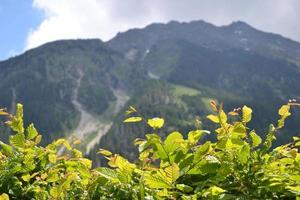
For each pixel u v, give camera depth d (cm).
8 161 358
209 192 283
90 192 325
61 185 319
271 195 284
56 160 365
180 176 303
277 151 306
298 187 273
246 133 300
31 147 362
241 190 289
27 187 343
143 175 306
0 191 336
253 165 293
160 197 297
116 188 317
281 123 303
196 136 310
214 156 306
